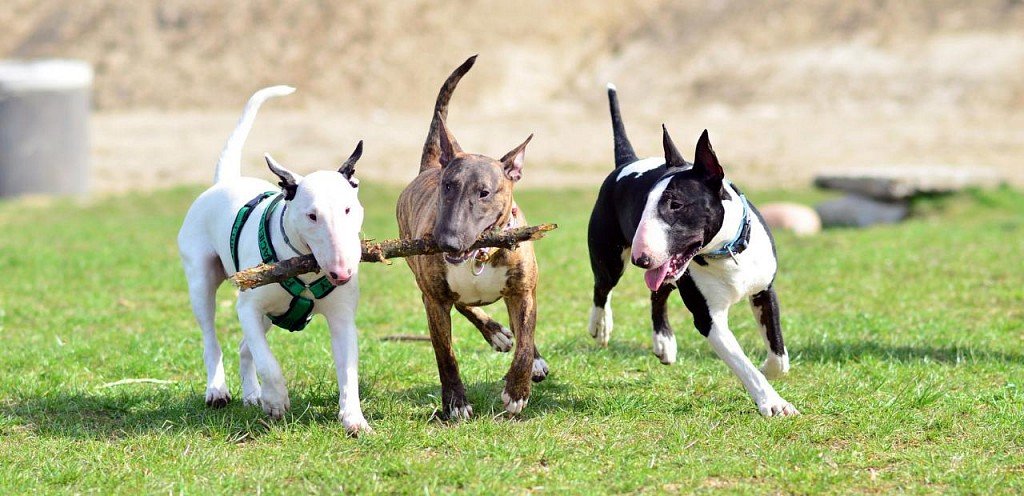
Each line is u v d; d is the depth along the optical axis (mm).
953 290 12000
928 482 6469
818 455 6836
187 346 10156
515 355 7598
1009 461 6766
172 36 42594
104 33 43656
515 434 7363
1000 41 33594
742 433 7332
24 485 6629
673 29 40000
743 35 37719
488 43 40094
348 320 7527
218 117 36906
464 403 7781
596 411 7871
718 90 35469
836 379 8539
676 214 7113
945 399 7969
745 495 6305
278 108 37938
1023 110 30562
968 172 20562
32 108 23969
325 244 6738
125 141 32500
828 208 20609
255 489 6516
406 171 27266
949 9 35594
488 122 34188
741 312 11156
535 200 23266
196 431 7562
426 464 6734
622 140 9148
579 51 40469
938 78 32750
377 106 37531
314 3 42281
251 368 8125
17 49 44938
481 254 7223
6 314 11758
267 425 7598
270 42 41031
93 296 12625
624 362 9266
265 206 7527
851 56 34844
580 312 11438
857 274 12984
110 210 22969
